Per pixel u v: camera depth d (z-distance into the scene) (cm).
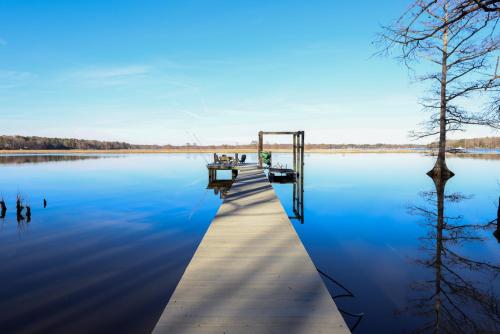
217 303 291
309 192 1588
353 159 5178
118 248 711
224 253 431
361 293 470
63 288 496
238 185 1180
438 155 1980
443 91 1717
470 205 1216
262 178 1416
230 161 2095
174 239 785
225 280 342
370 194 1509
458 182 1892
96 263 613
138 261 625
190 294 309
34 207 1237
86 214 1096
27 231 867
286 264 389
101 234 833
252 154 7031
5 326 384
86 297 464
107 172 2858
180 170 3103
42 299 457
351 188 1720
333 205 1241
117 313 416
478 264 584
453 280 511
